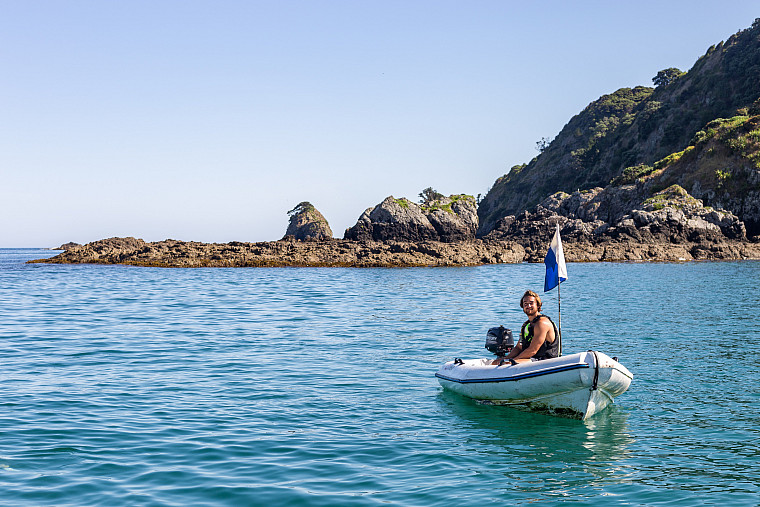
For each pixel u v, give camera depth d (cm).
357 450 857
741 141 8594
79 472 756
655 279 4306
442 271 5916
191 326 2127
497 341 1188
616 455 844
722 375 1317
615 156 12306
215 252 7094
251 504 668
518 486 730
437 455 841
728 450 859
